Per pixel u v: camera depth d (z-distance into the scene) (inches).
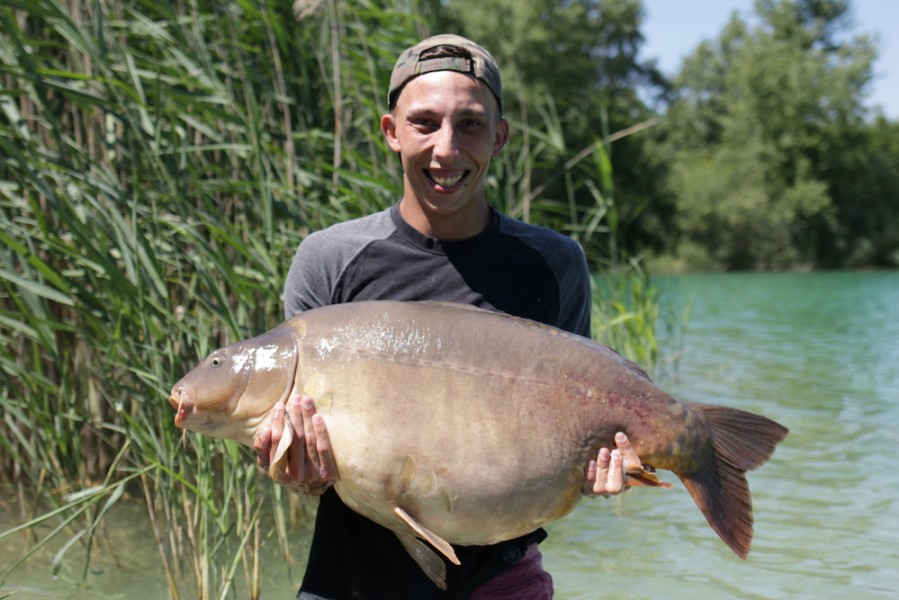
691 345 464.1
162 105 193.9
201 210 196.5
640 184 1448.1
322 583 97.7
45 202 188.2
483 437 87.4
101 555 172.9
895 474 231.8
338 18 217.9
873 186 1594.5
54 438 176.1
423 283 101.0
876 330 546.9
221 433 92.1
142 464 175.0
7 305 197.0
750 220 1489.9
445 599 96.4
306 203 191.6
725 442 93.8
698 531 194.9
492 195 229.1
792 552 181.5
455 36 99.7
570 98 1225.4
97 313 168.2
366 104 210.8
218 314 162.9
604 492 89.6
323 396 87.9
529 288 102.7
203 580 149.7
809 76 1589.6
